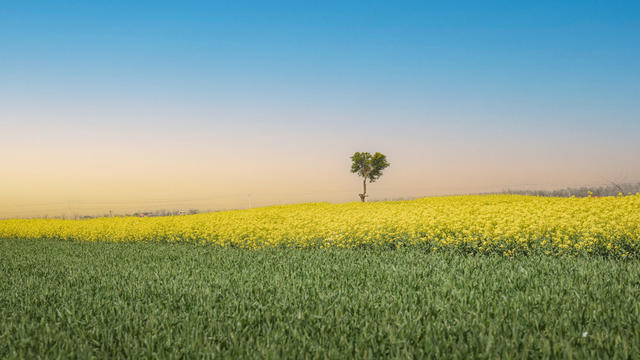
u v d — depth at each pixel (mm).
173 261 10812
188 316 5074
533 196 31688
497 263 8586
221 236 15648
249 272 8406
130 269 9422
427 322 4617
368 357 3760
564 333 4246
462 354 3766
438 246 11039
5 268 10352
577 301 5180
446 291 5949
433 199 32875
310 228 14375
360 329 4555
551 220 11070
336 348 3961
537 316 4688
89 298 6230
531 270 7324
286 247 13188
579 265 7891
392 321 4801
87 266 10320
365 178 51594
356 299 5750
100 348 4320
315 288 6438
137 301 5973
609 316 4645
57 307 5934
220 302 5812
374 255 10266
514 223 11234
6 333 4602
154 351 4184
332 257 10328
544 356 3672
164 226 19375
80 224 24469
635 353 3656
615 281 6258
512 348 3830
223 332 4605
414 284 6602
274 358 3768
